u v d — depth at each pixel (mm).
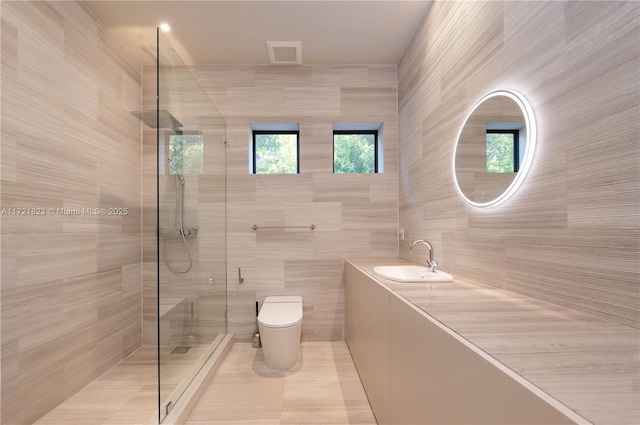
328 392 1909
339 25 2258
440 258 1898
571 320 869
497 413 587
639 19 747
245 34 2361
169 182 1658
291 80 2811
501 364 594
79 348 1948
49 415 1674
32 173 1633
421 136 2219
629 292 786
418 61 2277
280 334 2146
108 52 2314
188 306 1901
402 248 2652
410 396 1073
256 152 3020
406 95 2557
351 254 2799
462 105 1622
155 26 2270
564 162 978
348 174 2812
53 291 1751
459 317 918
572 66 942
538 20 1085
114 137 2377
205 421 1648
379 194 2818
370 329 1723
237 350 2584
